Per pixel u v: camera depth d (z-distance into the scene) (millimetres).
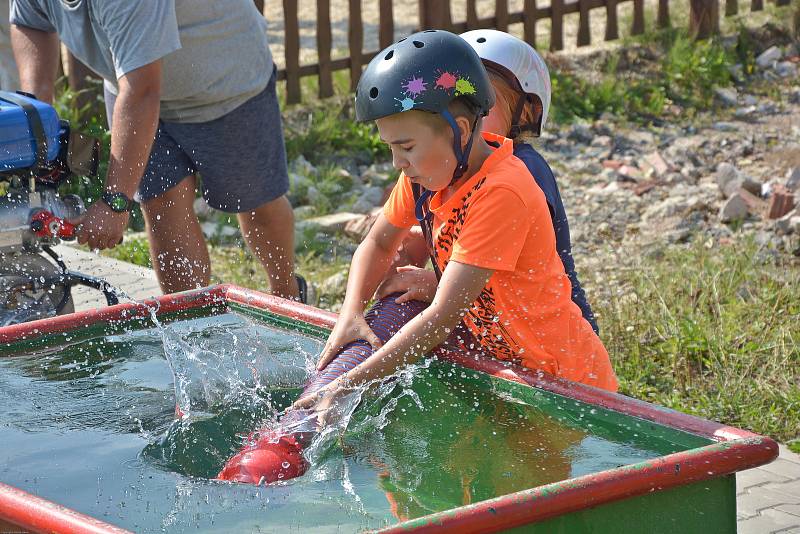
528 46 5918
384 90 4875
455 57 4934
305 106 16625
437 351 5465
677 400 8414
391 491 4281
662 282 10539
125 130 7160
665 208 13078
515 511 3662
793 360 9102
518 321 5359
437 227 5426
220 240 12625
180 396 5414
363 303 5801
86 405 5336
